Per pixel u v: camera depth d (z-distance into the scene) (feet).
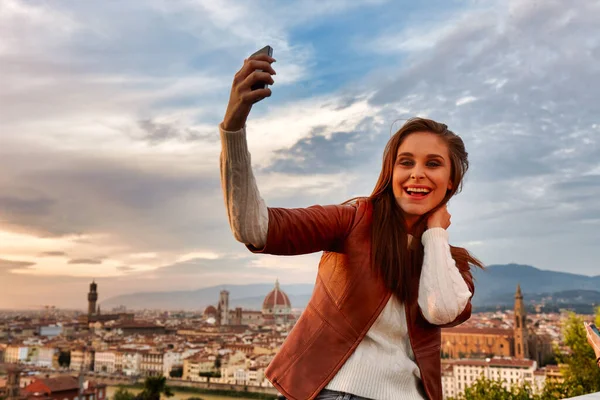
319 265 7.23
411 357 6.83
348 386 6.35
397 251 6.65
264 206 6.10
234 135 5.69
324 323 6.70
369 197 7.23
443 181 6.93
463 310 6.68
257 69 5.51
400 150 7.04
